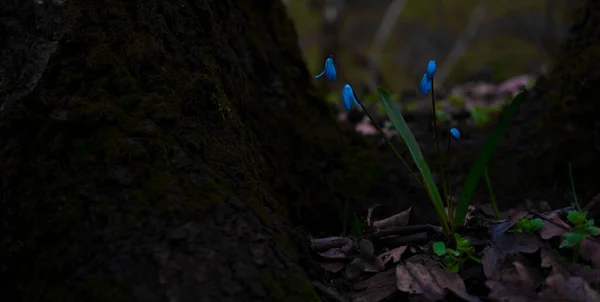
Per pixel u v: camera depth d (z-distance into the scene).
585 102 0.86
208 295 0.51
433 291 0.56
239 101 0.73
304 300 0.53
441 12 3.50
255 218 0.57
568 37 0.98
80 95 0.59
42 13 0.61
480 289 0.57
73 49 0.61
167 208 0.55
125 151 0.57
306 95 0.87
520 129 0.96
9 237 0.56
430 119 1.20
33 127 0.58
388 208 0.81
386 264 0.61
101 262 0.53
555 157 0.86
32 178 0.57
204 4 0.70
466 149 0.95
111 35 0.62
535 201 0.82
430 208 0.80
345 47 3.06
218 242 0.54
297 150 0.81
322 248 0.64
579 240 0.56
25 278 0.54
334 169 0.85
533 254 0.58
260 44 0.81
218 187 0.57
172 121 0.60
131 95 0.60
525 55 3.10
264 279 0.53
